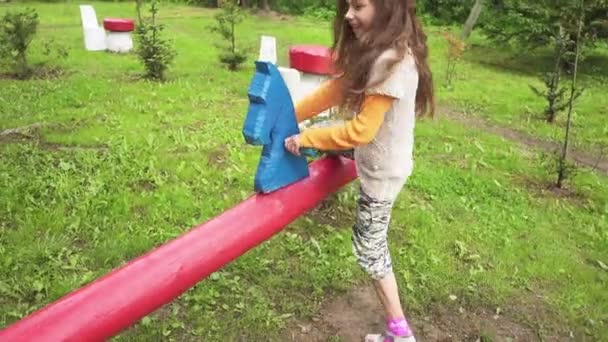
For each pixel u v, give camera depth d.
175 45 11.00
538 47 12.11
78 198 4.06
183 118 6.18
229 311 2.99
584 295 3.42
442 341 2.95
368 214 2.44
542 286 3.49
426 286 3.35
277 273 3.35
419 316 3.12
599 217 4.54
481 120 7.55
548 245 3.98
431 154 5.71
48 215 3.76
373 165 2.33
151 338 2.75
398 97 2.11
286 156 2.31
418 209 4.32
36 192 4.11
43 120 5.81
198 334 2.81
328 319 3.02
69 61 8.98
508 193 4.82
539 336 3.05
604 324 3.18
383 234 2.51
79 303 1.70
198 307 2.97
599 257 3.91
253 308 3.01
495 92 9.15
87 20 10.08
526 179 5.24
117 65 8.94
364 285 3.32
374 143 2.29
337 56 2.30
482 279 3.47
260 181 2.25
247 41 12.18
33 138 5.30
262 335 2.84
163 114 6.23
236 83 8.21
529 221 4.35
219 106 6.89
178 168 4.69
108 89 7.25
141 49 8.18
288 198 2.33
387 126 2.25
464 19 16.66
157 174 4.57
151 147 5.17
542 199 4.80
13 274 3.17
